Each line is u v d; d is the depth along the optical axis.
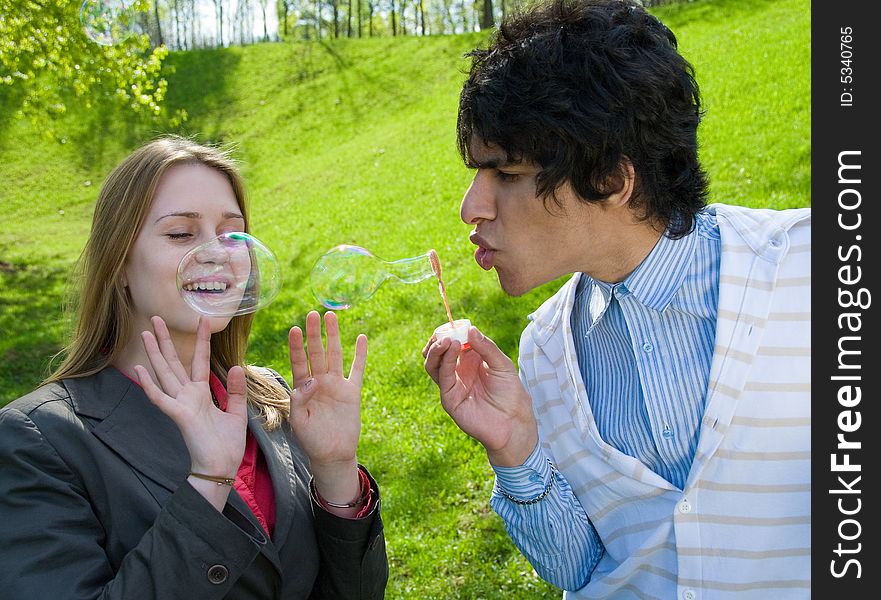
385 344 6.72
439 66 21.80
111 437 1.53
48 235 15.88
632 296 1.57
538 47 1.38
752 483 1.49
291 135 20.11
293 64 24.52
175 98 23.47
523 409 1.62
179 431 1.60
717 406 1.48
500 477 1.66
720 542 1.50
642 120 1.39
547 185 1.41
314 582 1.73
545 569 1.70
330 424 1.63
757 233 1.55
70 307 1.83
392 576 3.90
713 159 8.23
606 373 1.66
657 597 1.56
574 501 1.67
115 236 1.61
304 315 8.09
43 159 20.02
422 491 4.53
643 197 1.46
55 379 1.62
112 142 20.81
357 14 45.06
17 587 1.34
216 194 1.69
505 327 6.45
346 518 1.66
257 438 1.73
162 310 1.62
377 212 11.38
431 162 13.09
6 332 9.50
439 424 5.25
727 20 14.75
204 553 1.38
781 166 7.62
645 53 1.40
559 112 1.36
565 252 1.50
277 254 10.98
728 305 1.49
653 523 1.56
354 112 20.42
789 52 10.87
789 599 1.50
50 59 10.95
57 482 1.42
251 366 1.99
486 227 1.53
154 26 42.31
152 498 1.50
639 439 1.58
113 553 1.46
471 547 3.98
